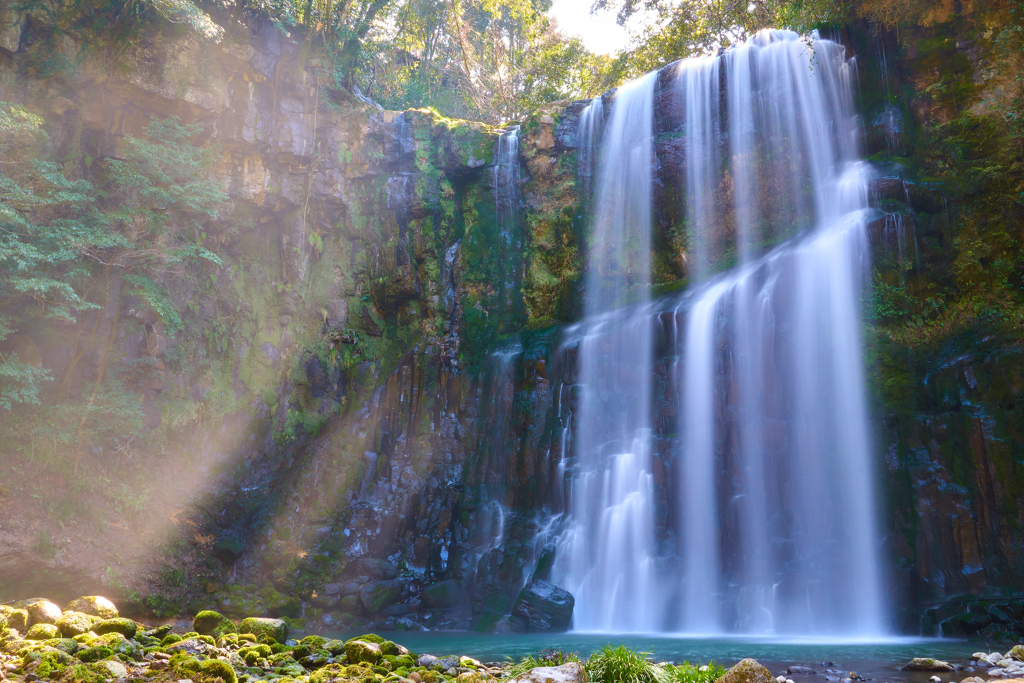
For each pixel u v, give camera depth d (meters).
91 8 24.98
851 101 25.53
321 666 11.15
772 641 16.61
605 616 21.78
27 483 20.48
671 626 20.66
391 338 30.69
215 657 10.87
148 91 26.12
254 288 30.11
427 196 31.05
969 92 22.89
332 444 27.77
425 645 16.59
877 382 20.64
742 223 26.80
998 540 17.70
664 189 28.75
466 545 25.05
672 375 24.12
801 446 21.31
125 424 23.75
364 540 25.31
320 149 30.67
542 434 25.95
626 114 30.22
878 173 23.48
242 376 28.75
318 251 31.00
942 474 18.80
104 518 21.66
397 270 30.64
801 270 23.14
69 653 10.41
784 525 20.62
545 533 23.86
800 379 22.11
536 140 30.84
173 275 27.73
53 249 21.72
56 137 24.39
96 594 20.27
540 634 19.58
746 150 27.27
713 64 28.62
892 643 15.75
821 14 27.62
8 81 23.33
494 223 31.09
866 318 21.45
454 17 43.47
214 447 27.03
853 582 18.97
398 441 28.25
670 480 22.52
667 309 25.41
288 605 22.62
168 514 23.55
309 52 30.64
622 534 22.59
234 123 28.50
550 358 27.20
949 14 24.11
